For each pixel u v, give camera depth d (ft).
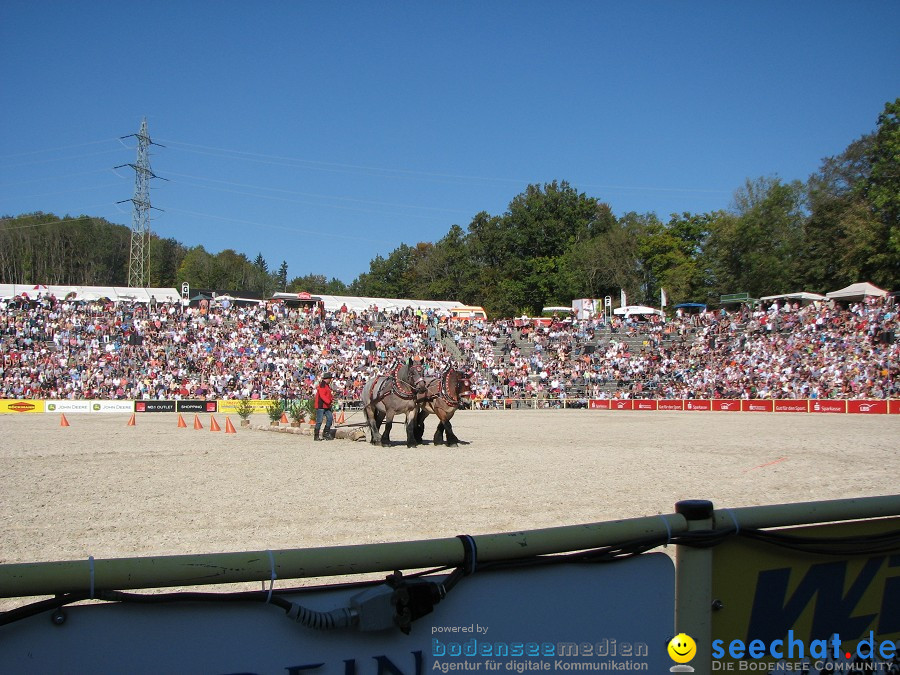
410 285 375.45
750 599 11.24
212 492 39.63
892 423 102.94
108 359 157.89
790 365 148.87
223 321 187.52
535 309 324.19
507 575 9.82
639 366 173.68
